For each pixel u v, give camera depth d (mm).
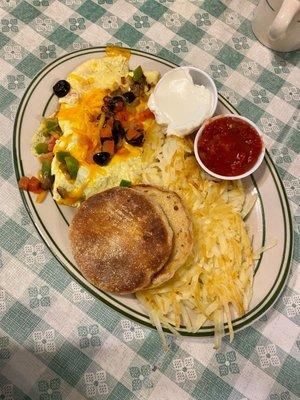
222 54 430
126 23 426
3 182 350
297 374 336
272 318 348
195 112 354
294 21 385
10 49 394
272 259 347
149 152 360
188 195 354
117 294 310
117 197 315
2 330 312
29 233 339
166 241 307
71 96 352
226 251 341
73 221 313
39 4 415
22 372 303
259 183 366
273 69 434
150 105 358
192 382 321
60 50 404
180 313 323
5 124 368
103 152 342
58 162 333
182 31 433
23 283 326
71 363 312
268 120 412
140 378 316
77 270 310
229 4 449
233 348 334
